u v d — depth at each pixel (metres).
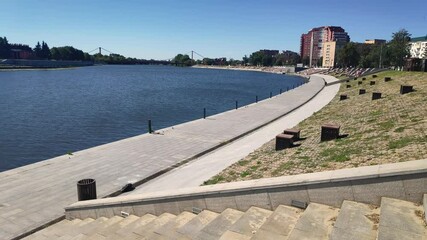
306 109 34.72
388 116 18.02
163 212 8.82
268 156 15.26
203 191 8.07
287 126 25.19
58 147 25.11
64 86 78.81
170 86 84.81
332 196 6.68
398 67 91.69
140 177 14.17
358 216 5.91
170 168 15.42
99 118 36.88
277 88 82.25
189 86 86.06
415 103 20.25
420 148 10.01
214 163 15.66
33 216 10.55
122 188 12.83
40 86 77.62
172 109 44.59
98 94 61.94
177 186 12.93
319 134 17.78
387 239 4.87
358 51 138.75
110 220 9.30
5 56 178.62
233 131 23.64
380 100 26.33
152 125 33.44
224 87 84.31
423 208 5.75
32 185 13.16
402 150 10.34
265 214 7.05
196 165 15.73
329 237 5.34
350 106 28.56
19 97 55.16
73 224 9.88
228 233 6.29
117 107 45.38
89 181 11.16
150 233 7.36
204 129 24.41
